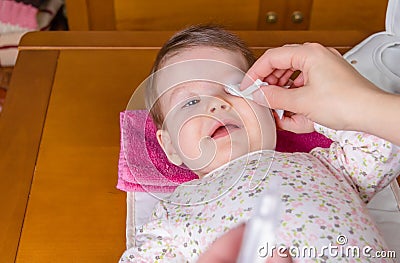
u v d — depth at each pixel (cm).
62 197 93
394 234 91
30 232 89
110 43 116
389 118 67
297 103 75
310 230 78
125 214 92
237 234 78
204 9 144
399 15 104
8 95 107
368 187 91
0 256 85
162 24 146
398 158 89
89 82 110
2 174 95
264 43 114
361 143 89
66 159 98
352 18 147
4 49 152
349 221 79
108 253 87
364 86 71
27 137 101
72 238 88
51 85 109
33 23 149
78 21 144
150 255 84
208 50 96
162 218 87
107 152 100
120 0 141
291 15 146
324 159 92
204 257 77
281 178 84
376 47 104
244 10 144
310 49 76
